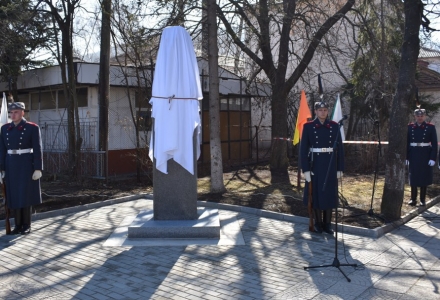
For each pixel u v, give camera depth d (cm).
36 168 791
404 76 834
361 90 1658
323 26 1371
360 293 509
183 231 734
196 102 778
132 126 1625
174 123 755
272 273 575
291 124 2077
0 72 1495
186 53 777
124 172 1596
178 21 1148
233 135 2038
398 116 842
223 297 498
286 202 1009
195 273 577
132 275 572
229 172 1603
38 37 1420
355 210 923
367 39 1409
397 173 844
